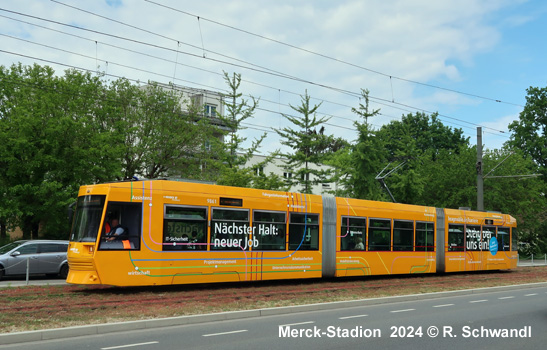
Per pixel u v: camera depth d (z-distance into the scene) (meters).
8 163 28.02
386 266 22.73
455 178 47.81
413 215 24.39
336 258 20.86
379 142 38.12
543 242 53.81
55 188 27.23
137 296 14.68
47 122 27.97
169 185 16.61
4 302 12.83
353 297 15.67
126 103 37.75
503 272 29.66
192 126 39.53
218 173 38.34
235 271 17.75
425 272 24.62
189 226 16.83
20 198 27.75
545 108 57.09
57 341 9.06
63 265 20.97
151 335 9.73
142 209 15.91
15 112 29.00
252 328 10.68
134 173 38.84
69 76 34.19
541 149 55.22
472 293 18.95
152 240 15.97
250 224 18.36
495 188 45.84
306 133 39.38
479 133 32.88
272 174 34.41
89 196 15.75
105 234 15.22
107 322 10.41
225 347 8.73
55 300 13.40
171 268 16.23
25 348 8.47
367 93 39.28
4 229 32.53
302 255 19.72
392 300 15.83
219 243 17.45
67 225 29.91
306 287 18.42
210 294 15.69
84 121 28.75
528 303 16.06
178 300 13.94
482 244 28.25
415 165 48.06
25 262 20.09
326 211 20.80
